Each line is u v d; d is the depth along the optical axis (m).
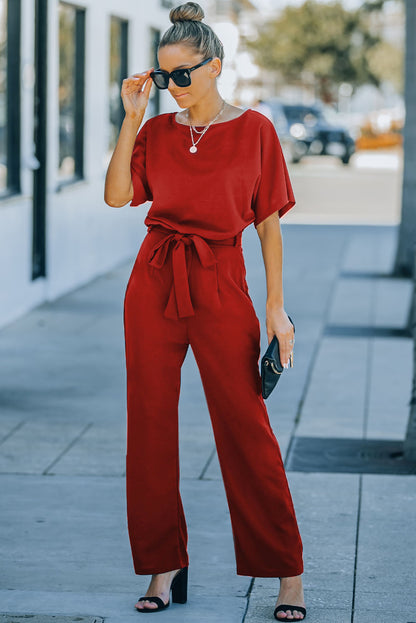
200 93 3.95
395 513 5.40
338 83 62.53
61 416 7.28
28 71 10.84
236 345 4.02
